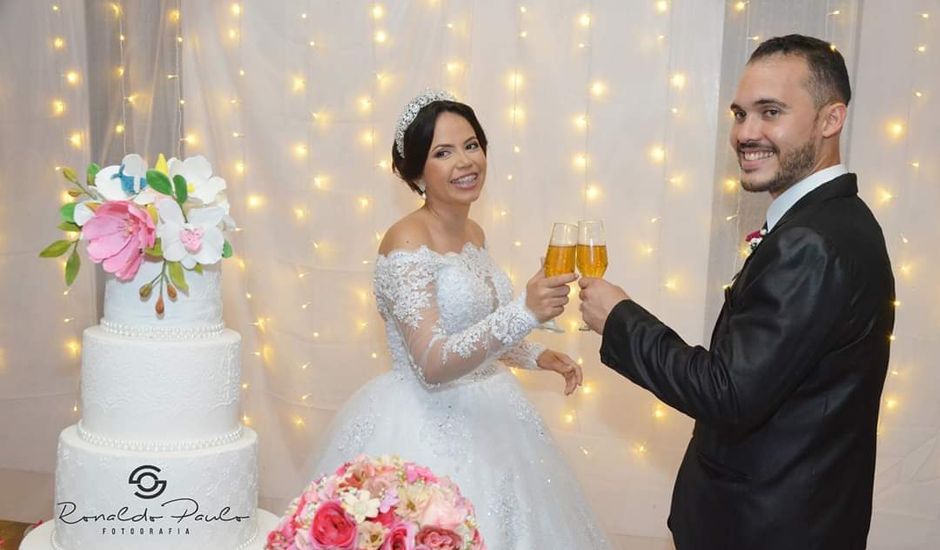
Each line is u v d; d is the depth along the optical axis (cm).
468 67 348
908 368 328
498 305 279
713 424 179
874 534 337
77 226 228
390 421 266
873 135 321
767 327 174
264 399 380
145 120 372
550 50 342
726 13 328
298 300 372
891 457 333
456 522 141
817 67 187
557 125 344
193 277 227
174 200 222
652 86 336
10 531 375
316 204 366
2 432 388
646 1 333
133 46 369
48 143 376
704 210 336
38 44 371
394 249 263
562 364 300
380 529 138
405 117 274
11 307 384
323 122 361
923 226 321
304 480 282
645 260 343
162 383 219
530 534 254
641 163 340
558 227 224
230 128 369
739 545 187
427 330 250
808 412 182
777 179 191
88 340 223
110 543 218
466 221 296
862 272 179
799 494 181
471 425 262
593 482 359
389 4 352
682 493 204
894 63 317
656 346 185
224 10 365
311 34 358
